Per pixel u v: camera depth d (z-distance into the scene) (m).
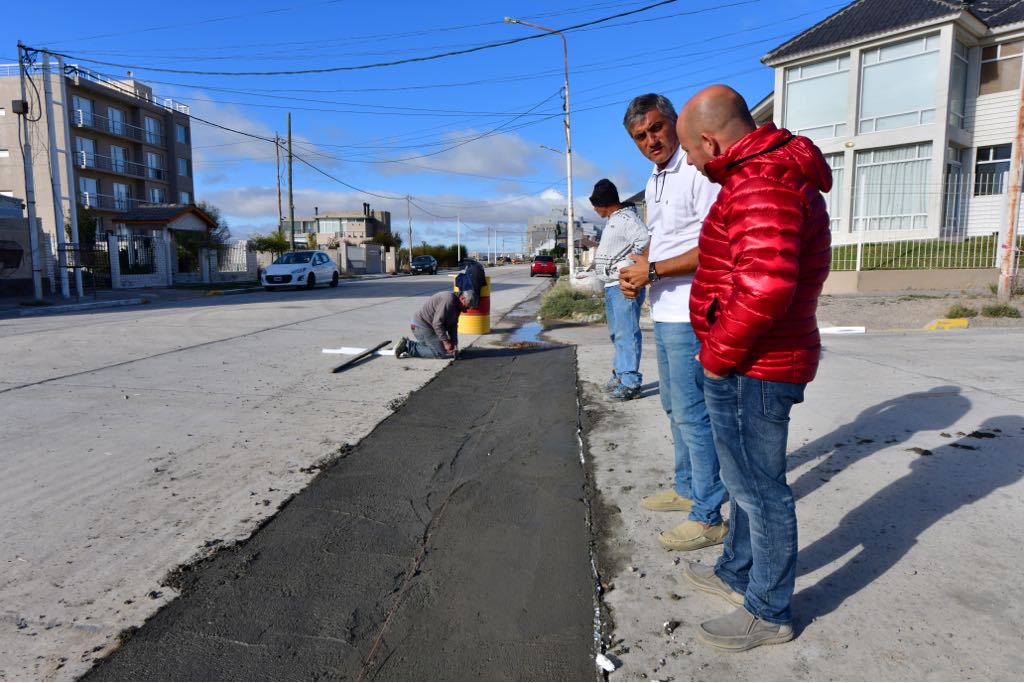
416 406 5.15
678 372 2.58
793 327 1.76
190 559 2.65
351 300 16.27
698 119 1.85
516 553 2.71
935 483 3.11
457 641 2.13
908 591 2.23
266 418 4.74
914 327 9.11
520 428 4.53
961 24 17.17
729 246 1.81
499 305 15.39
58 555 2.67
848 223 19.48
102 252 23.95
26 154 16.64
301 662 2.03
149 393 5.42
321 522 3.02
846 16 20.36
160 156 44.66
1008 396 4.64
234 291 22.73
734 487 1.95
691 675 1.88
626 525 2.89
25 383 5.74
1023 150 10.73
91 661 2.02
